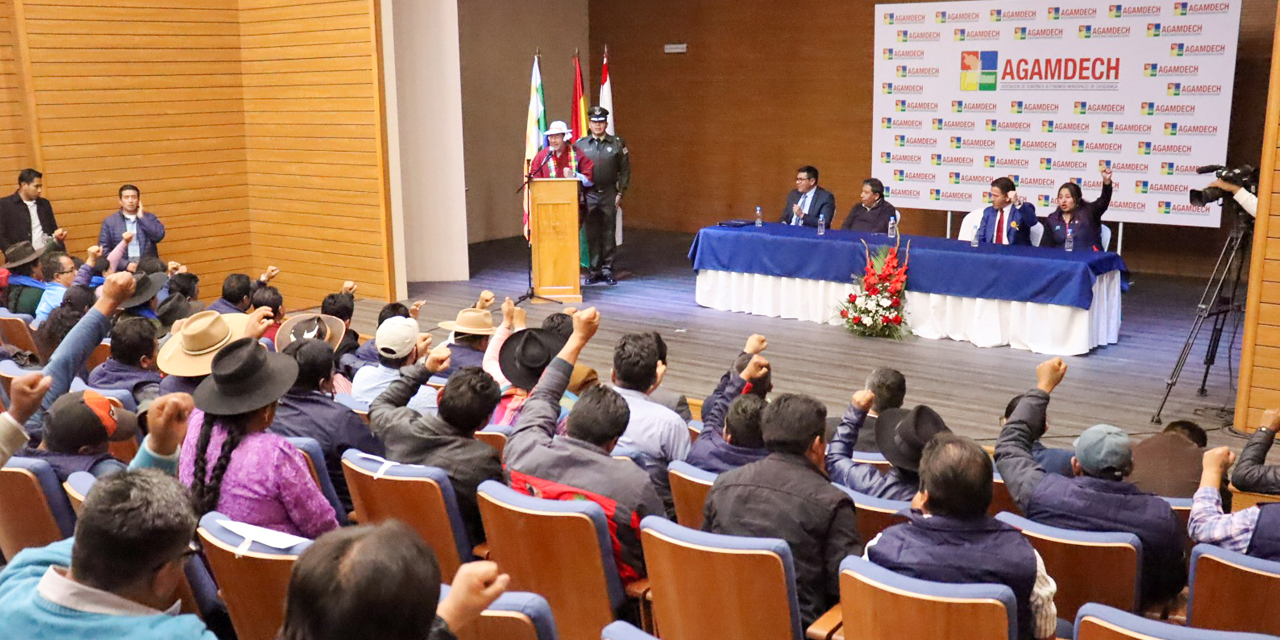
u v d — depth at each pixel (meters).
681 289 10.79
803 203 10.23
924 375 7.59
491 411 3.38
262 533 2.49
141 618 1.58
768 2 13.75
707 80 14.45
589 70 15.41
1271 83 5.91
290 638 1.26
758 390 4.18
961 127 11.79
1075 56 11.02
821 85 13.53
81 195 9.92
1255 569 2.61
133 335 4.32
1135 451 4.05
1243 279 11.26
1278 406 6.14
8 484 2.94
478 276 11.53
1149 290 10.91
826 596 2.87
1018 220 9.25
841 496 2.84
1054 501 3.12
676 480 3.41
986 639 2.23
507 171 14.42
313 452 3.23
